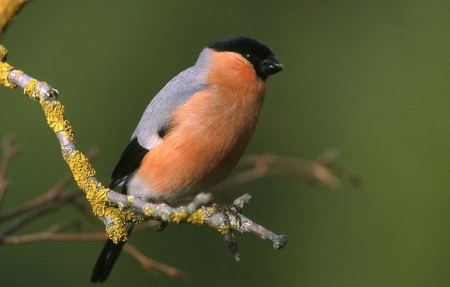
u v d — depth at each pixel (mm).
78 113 12445
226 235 5656
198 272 11180
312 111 12852
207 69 7988
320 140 12633
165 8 13258
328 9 13539
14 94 12430
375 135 12430
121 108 12570
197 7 13352
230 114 7742
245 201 5750
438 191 11648
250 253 11398
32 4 13125
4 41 12922
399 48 13117
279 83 13016
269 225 11758
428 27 13180
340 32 13383
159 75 12875
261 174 8500
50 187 11789
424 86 12656
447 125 12188
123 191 8258
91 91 12602
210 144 7680
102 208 5867
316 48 13312
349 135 12578
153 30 13094
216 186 8430
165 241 11289
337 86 13008
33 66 12844
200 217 5695
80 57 12859
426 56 12945
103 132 12375
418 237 11414
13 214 7281
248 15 13406
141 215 5883
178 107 7773
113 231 5840
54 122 6082
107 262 7977
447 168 11781
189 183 7879
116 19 13117
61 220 11211
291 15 13500
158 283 11125
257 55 7988
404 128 12359
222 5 13422
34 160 11984
